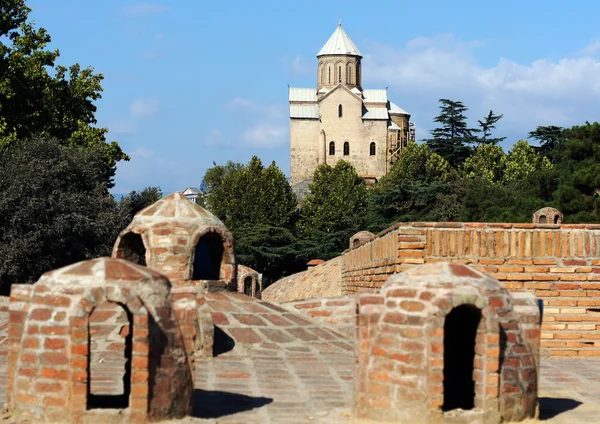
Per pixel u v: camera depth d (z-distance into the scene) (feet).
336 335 61.31
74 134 184.65
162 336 36.06
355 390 38.60
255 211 291.99
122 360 50.67
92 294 35.24
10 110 178.40
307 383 47.09
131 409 35.09
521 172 324.19
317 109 432.66
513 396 37.50
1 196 146.30
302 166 431.43
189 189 534.78
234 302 61.93
